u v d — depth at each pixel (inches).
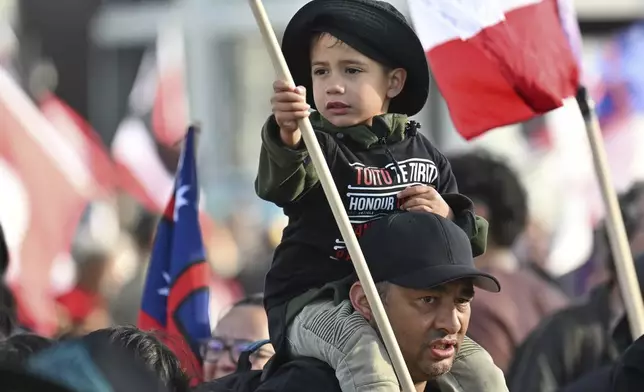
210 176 1868.8
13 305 606.5
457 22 586.6
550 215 1333.7
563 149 1376.7
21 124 1035.3
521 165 1402.6
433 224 455.5
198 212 678.5
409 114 494.3
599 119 1593.3
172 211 681.6
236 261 1417.3
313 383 452.8
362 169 466.6
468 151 783.1
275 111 439.5
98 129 2079.2
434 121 1706.4
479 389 469.7
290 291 474.0
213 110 1895.9
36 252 1017.5
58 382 272.2
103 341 310.3
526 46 593.0
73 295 997.2
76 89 2082.9
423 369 454.9
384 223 459.2
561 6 602.5
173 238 676.7
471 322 709.3
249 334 629.9
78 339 310.7
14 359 376.2
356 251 440.5
